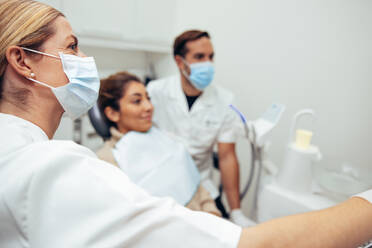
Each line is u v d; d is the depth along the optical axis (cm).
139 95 96
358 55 98
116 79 97
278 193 81
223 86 151
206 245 31
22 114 41
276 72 125
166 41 171
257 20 128
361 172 87
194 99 123
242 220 97
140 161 91
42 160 30
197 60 108
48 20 40
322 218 33
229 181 115
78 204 29
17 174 30
